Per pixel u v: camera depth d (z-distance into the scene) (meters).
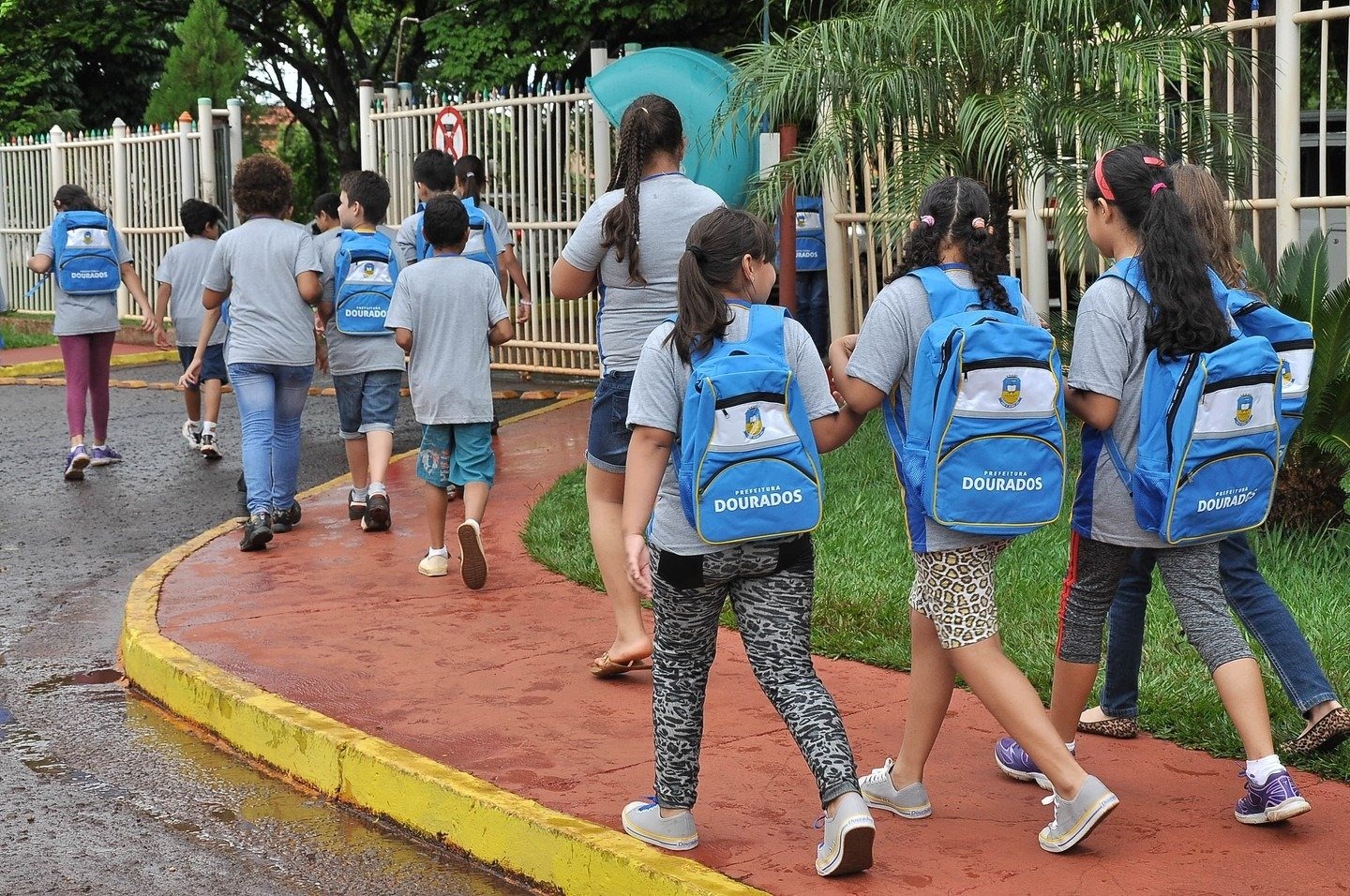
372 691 5.32
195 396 11.38
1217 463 3.73
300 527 8.34
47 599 7.27
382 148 14.98
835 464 8.75
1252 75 8.23
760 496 3.46
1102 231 3.96
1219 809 4.06
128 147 19.03
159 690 5.73
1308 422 6.48
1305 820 3.96
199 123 18.09
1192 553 3.94
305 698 5.24
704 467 3.43
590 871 3.84
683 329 3.55
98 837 4.40
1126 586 4.53
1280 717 4.62
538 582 6.94
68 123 31.06
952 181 3.82
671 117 5.00
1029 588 6.11
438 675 5.51
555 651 5.80
